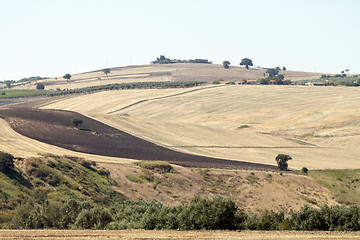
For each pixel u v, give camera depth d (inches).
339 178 6072.8
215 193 5068.9
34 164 4571.9
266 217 2297.0
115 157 6161.4
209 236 1787.6
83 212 2369.6
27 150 5836.6
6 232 1835.6
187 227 2118.6
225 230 2044.8
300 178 5856.3
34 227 2517.2
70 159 5413.4
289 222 2230.6
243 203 4891.7
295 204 5019.7
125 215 2472.9
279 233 1909.4
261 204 4913.9
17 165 4530.0
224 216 2144.4
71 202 2706.7
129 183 4992.6
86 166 5251.0
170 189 5009.8
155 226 2160.4
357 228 2053.4
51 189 4207.7
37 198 3870.6
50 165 4724.4
